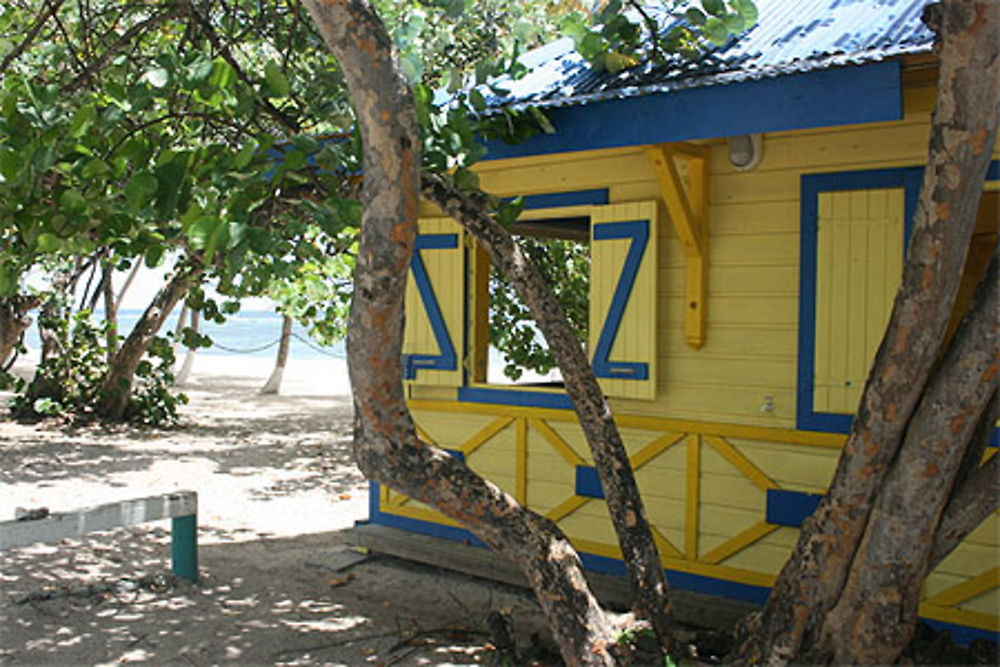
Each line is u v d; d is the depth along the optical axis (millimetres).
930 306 3416
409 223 3531
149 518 6137
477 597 6270
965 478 3758
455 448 6887
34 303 13836
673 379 5875
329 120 4797
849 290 5188
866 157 5141
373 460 3912
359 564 6992
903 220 5012
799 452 5414
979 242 7148
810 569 3916
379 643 5391
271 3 6590
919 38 3961
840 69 4168
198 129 4914
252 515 8664
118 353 14008
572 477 6309
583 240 9734
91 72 6168
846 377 5215
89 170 3918
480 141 5613
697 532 5805
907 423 3596
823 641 3881
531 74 6066
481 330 6887
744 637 4223
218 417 16000
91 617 5684
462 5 5730
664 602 4434
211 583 6457
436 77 8141
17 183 3764
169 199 3893
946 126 3252
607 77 5121
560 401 6355
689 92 4652
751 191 5543
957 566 4941
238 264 3590
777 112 4371
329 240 6539
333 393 21562
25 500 8922
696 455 5773
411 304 6996
